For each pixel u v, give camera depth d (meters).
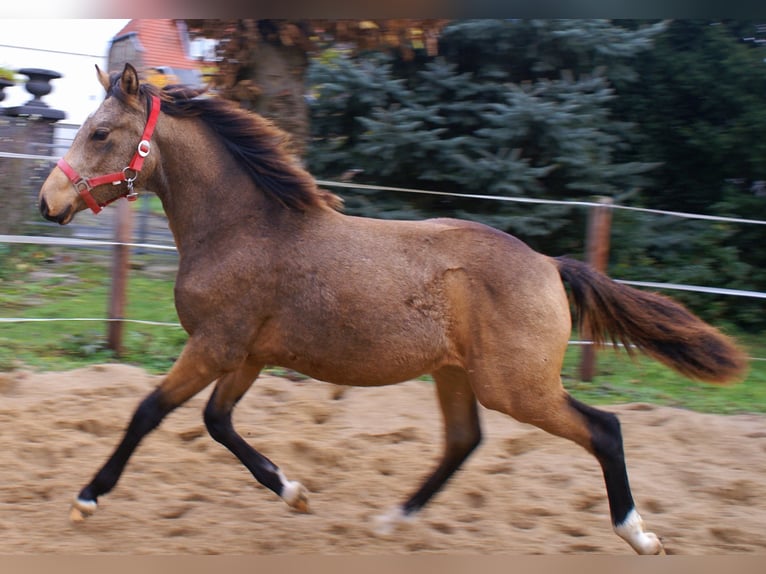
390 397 5.52
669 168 8.92
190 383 3.56
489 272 3.45
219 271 3.51
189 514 3.88
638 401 5.84
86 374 5.43
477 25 7.37
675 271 7.87
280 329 3.51
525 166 7.17
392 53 7.68
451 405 3.89
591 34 7.52
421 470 4.49
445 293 3.46
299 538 3.68
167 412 3.56
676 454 4.84
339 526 3.79
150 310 6.89
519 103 7.11
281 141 3.70
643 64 8.66
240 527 3.76
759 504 4.29
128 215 5.92
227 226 3.58
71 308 6.88
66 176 3.51
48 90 8.88
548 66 7.64
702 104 8.69
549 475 4.47
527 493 4.26
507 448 4.83
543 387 3.40
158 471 4.24
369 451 4.69
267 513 3.94
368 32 6.55
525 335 3.39
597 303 3.63
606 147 7.79
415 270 3.45
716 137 8.36
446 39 7.57
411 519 3.83
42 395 5.12
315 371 3.55
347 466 4.51
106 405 5.00
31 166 8.02
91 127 3.54
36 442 4.46
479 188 7.31
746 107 8.30
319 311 3.43
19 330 6.34
